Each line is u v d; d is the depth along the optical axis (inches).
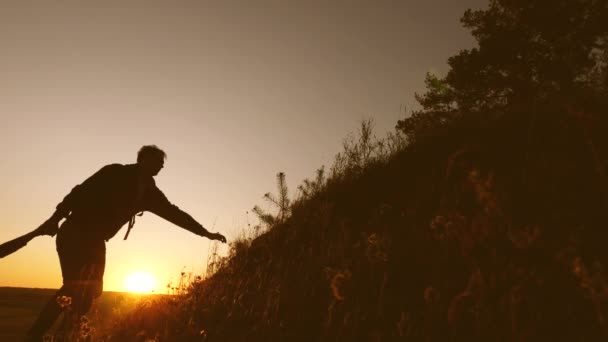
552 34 593.6
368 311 113.3
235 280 173.5
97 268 140.9
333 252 152.0
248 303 151.0
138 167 154.9
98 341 137.6
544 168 129.6
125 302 176.7
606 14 561.6
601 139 130.5
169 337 137.8
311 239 181.9
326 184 219.3
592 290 66.8
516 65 587.5
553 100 179.0
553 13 589.9
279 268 163.2
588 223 103.2
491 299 81.0
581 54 555.8
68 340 121.7
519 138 157.0
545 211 111.6
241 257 199.9
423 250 124.7
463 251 86.7
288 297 140.4
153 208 162.9
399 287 117.6
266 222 217.3
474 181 88.4
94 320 151.3
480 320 81.2
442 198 137.9
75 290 134.3
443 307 98.0
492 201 85.7
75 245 139.3
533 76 573.0
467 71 612.7
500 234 84.1
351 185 206.7
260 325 131.6
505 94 590.9
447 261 115.3
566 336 75.2
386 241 123.7
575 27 587.5
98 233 143.6
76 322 125.6
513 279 79.9
